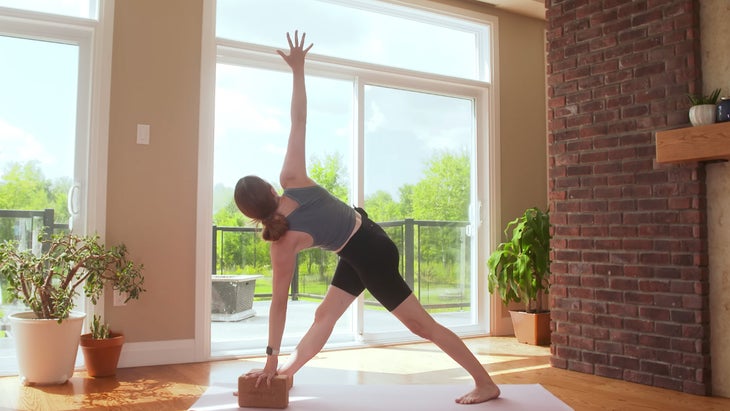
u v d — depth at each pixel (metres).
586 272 3.39
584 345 3.37
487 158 4.77
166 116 3.58
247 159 3.94
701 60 2.98
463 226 4.73
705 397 2.83
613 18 3.31
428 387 2.90
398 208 4.42
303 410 2.46
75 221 3.38
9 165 3.29
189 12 3.68
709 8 2.96
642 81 3.16
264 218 2.30
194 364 3.52
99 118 3.39
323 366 3.48
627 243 3.20
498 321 4.68
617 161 3.26
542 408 2.51
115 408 2.56
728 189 2.87
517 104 4.94
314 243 2.39
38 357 2.93
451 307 4.64
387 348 4.08
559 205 3.56
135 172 3.48
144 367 3.41
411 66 4.56
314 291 4.16
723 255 2.88
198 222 3.63
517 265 4.32
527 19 5.04
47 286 3.04
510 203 4.84
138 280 3.46
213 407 2.52
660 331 3.04
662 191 3.05
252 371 2.57
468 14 4.69
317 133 4.15
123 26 3.49
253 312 3.99
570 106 3.52
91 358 3.12
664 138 2.91
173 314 3.55
